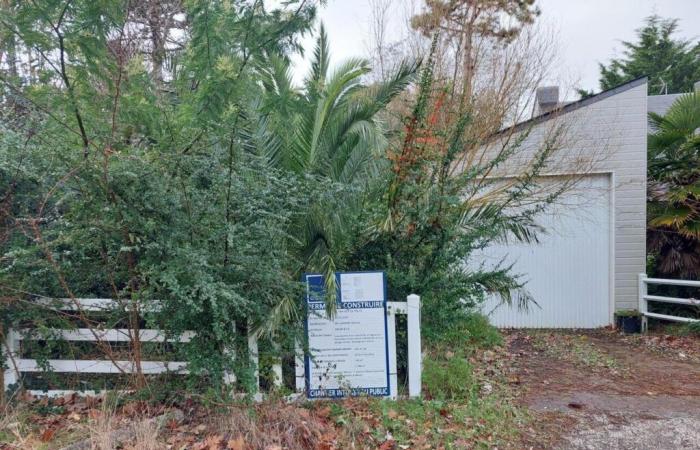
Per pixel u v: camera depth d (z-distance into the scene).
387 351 4.68
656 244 9.27
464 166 8.29
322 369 4.66
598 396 5.18
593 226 9.21
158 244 3.93
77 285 4.45
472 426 4.27
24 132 4.08
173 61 5.28
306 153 5.45
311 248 4.84
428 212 5.06
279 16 4.16
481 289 5.36
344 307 4.68
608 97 9.01
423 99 5.25
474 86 8.76
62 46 3.62
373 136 5.45
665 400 5.06
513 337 8.40
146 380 4.44
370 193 5.37
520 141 6.14
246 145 4.85
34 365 4.58
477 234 5.38
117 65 3.84
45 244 3.85
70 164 3.82
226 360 4.26
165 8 8.77
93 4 3.55
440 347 6.25
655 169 9.26
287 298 4.45
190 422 4.12
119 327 4.55
